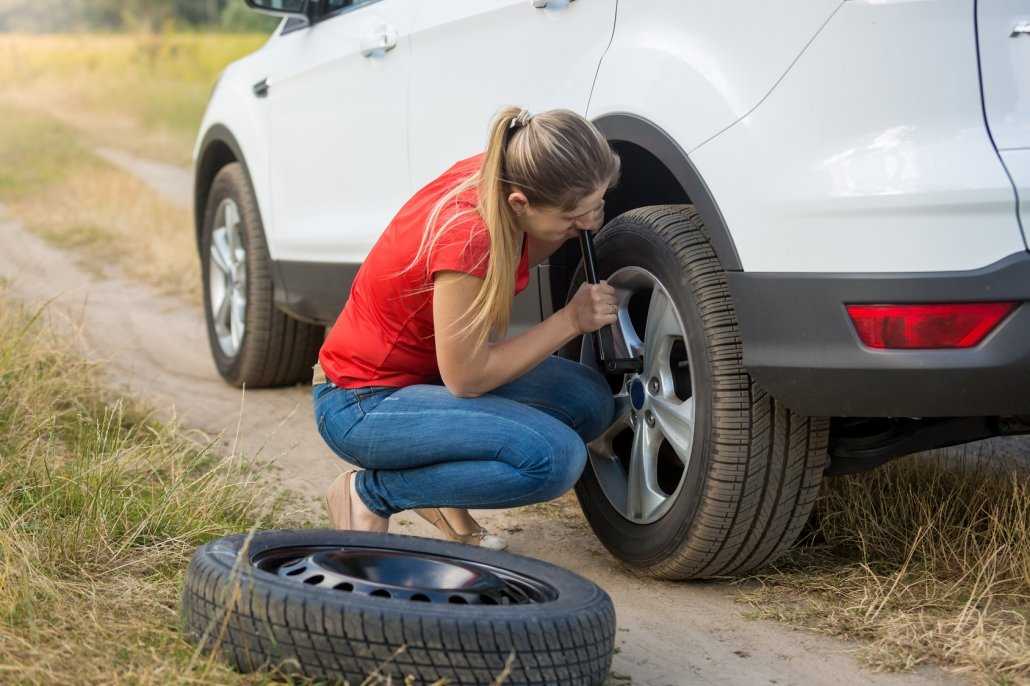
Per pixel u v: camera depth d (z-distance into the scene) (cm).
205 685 196
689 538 264
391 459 261
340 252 412
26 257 857
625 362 283
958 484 307
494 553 240
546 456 251
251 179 484
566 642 201
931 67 223
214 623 206
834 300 228
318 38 437
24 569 239
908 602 256
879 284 222
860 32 227
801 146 232
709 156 247
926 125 222
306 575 220
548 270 307
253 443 408
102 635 219
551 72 303
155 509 288
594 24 291
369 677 194
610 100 277
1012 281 215
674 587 280
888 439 269
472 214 241
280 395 493
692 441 262
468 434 253
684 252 262
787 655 238
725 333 254
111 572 259
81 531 269
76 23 4872
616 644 245
